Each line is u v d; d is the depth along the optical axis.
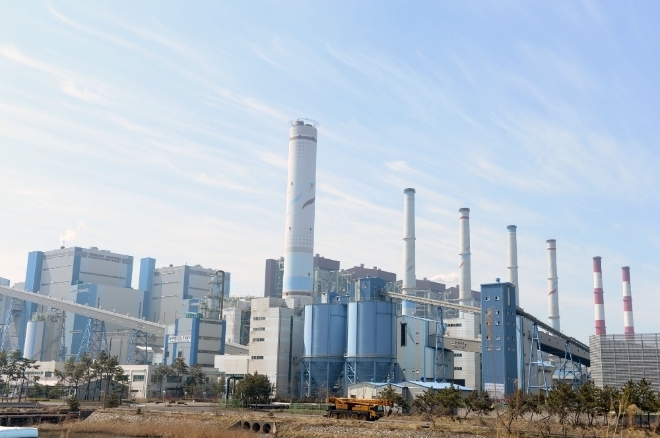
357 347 183.88
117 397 145.25
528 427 92.56
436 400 111.56
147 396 185.50
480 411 103.50
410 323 190.62
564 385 98.19
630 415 56.25
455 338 190.50
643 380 95.75
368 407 109.62
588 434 84.56
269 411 125.69
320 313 192.50
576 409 93.44
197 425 110.00
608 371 137.38
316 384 188.12
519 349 162.62
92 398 180.38
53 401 166.00
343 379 186.62
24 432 53.91
